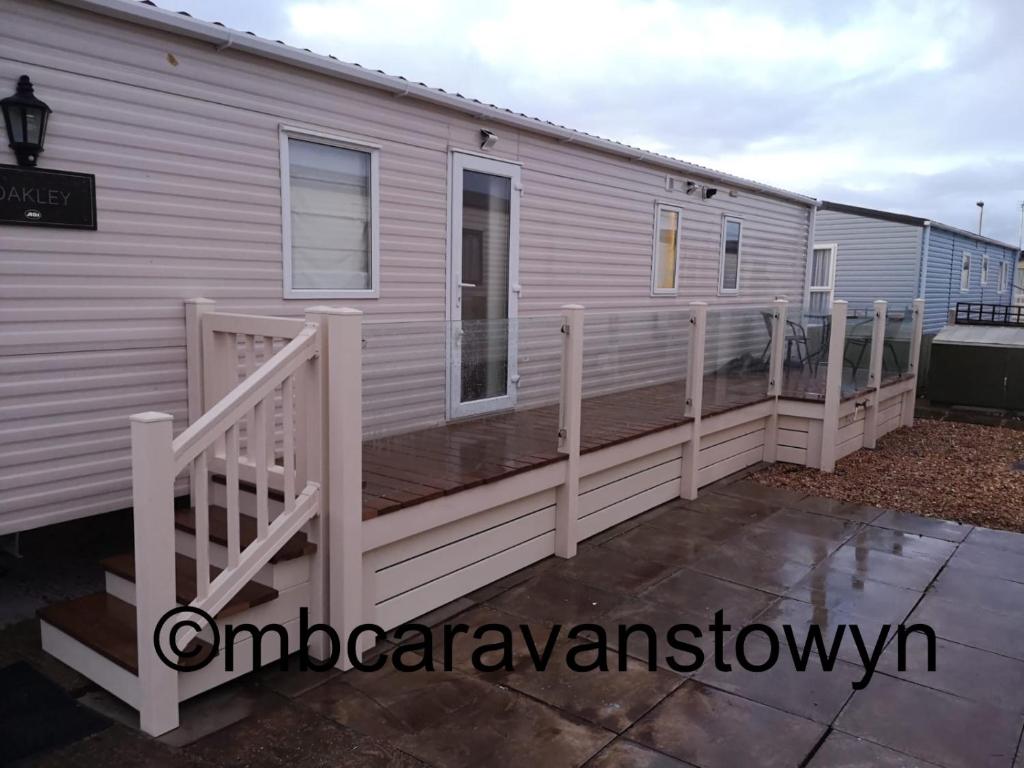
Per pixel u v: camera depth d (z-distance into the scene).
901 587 4.16
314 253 4.54
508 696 2.97
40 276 3.34
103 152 3.49
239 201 4.06
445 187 5.31
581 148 6.58
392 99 4.85
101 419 3.60
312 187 4.48
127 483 3.72
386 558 3.40
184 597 2.79
